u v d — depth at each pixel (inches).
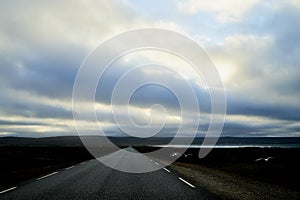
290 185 519.8
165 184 477.1
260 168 844.6
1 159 1207.6
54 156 1524.4
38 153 1860.2
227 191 418.6
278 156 1352.1
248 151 1923.0
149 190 416.2
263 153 1641.2
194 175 628.4
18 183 485.7
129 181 510.9
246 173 722.2
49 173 646.5
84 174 623.2
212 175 644.7
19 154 1654.8
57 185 460.8
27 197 358.9
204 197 366.3
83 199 347.9
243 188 456.8
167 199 352.5
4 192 394.6
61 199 346.9
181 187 446.6
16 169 794.2
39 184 472.1
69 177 568.4
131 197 363.3
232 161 1154.7
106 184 472.7
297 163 1006.4
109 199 349.1
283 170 784.9
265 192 425.4
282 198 381.1
